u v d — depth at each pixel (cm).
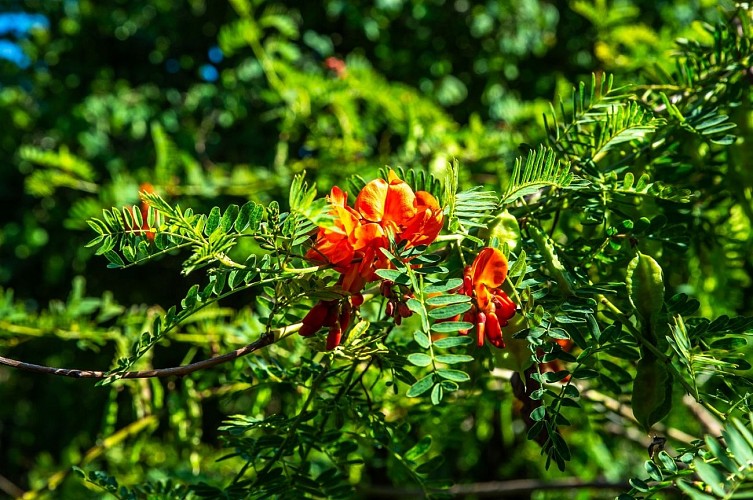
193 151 183
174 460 141
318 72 160
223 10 209
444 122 128
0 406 229
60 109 203
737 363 61
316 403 69
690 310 61
